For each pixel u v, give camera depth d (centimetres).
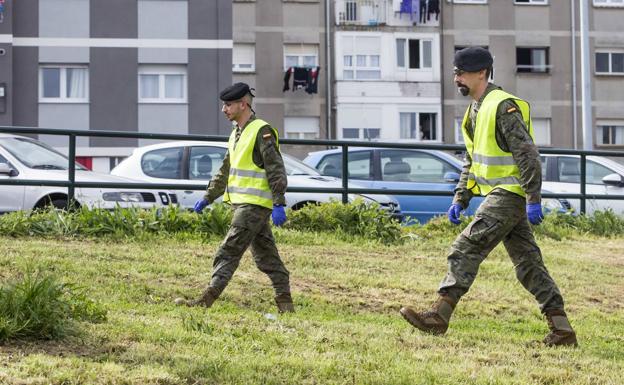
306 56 9588
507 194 1514
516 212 1519
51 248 2209
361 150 3525
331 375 1300
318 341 1512
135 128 8288
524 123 1495
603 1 9900
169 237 2517
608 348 1688
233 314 1695
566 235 3150
